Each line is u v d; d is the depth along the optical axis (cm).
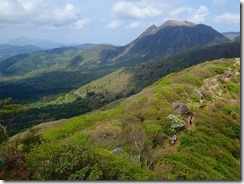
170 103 5728
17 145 4250
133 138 3966
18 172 2388
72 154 2316
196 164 3566
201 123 5003
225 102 6469
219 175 3509
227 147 4600
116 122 4716
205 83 7412
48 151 2527
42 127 6350
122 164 2406
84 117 5631
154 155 3497
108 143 3988
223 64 9119
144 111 5184
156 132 4331
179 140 4275
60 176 2178
